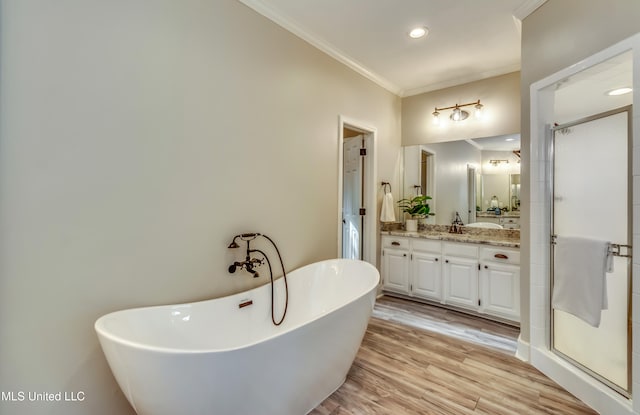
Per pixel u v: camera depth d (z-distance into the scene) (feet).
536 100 6.84
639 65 4.69
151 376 3.73
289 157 7.94
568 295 6.20
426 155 12.32
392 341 8.18
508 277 9.11
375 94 11.25
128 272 5.01
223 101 6.40
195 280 5.97
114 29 4.80
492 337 8.45
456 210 11.55
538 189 6.86
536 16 6.84
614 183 5.52
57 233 4.27
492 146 10.75
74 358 4.44
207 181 6.14
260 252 7.14
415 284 11.15
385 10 7.23
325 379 5.52
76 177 4.43
